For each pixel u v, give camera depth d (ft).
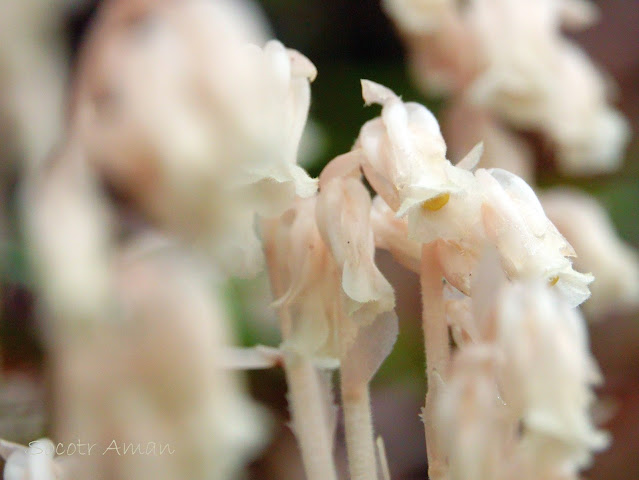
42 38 1.10
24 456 0.83
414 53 1.45
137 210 0.92
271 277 0.82
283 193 0.78
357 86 1.77
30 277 1.17
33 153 1.07
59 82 1.09
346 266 0.77
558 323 0.71
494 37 1.34
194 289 0.85
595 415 1.28
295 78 0.79
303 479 1.27
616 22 2.12
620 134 1.45
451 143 1.48
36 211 0.87
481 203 0.76
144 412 0.84
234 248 0.83
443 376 0.78
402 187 0.76
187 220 0.84
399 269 1.58
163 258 0.86
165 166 0.84
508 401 0.72
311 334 0.79
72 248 0.86
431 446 0.77
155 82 0.85
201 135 0.82
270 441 1.30
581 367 0.71
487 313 0.73
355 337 0.79
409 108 0.78
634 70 2.08
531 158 1.63
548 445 0.71
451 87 1.44
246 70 0.83
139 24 0.87
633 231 1.73
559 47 1.40
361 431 0.79
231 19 0.86
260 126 0.78
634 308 1.64
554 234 0.76
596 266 1.39
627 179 1.83
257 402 1.33
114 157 0.86
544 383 0.71
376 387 1.48
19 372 1.15
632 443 1.49
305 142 1.51
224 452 0.85
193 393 0.84
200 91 0.83
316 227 0.80
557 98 1.36
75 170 0.87
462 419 0.72
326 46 1.92
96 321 0.85
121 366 0.84
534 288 0.72
